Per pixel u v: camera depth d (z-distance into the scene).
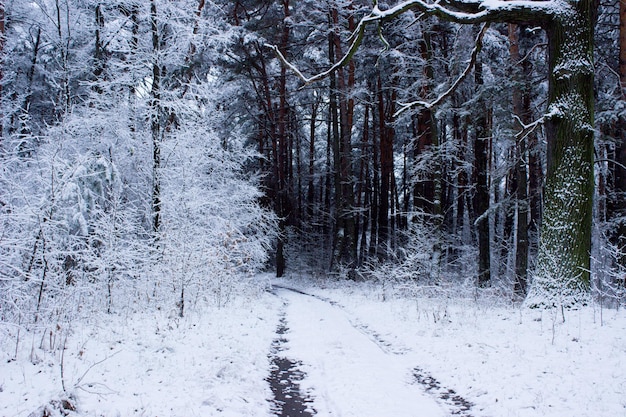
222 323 9.15
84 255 8.00
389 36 18.88
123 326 7.52
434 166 15.63
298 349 7.88
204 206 12.16
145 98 12.10
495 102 13.71
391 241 25.89
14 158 7.57
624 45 12.01
